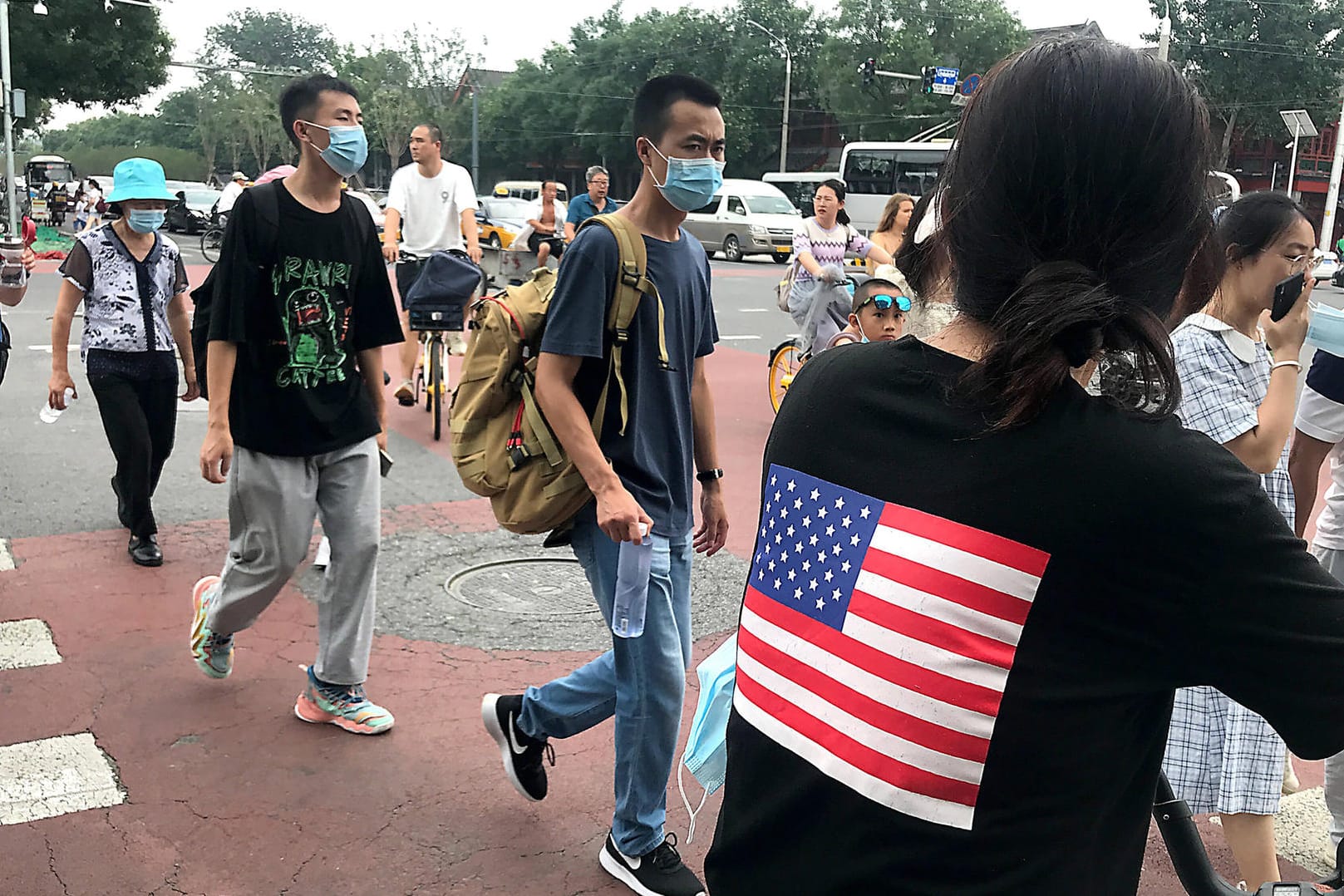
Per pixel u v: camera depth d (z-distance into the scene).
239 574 3.56
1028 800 1.09
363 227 3.54
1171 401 1.08
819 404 1.24
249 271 3.31
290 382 3.41
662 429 2.77
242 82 73.88
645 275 2.67
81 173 70.94
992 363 1.09
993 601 1.08
